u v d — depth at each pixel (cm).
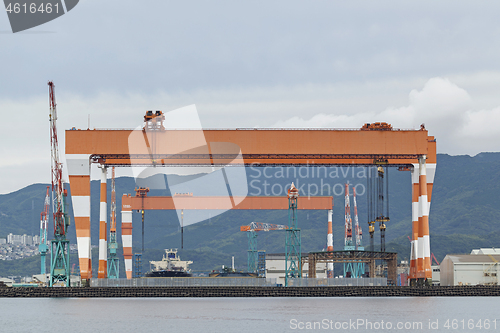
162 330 11450
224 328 11662
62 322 12744
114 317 13488
